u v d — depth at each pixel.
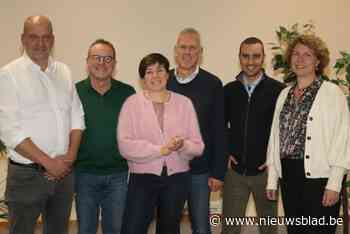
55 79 2.56
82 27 4.34
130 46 4.41
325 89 2.48
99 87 2.82
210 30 4.46
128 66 4.43
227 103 3.13
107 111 2.80
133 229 2.57
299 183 2.49
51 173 2.43
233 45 4.49
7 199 2.50
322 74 2.64
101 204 2.88
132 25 4.39
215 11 4.45
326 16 4.52
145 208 2.57
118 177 2.83
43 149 2.45
